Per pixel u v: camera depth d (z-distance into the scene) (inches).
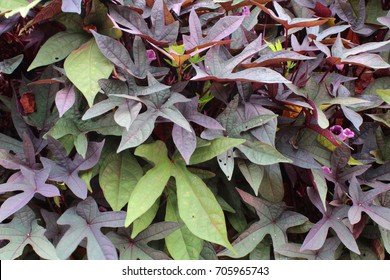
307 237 21.8
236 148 22.6
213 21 26.0
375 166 25.7
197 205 21.5
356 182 22.6
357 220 21.3
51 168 21.6
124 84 21.5
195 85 24.3
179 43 24.5
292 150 23.3
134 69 21.9
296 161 22.9
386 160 25.0
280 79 20.5
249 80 20.8
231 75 21.3
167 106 21.1
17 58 22.6
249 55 21.6
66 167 21.8
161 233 22.0
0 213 19.5
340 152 23.3
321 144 23.9
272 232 23.2
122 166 22.7
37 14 21.8
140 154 21.4
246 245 22.8
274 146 22.3
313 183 23.0
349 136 23.8
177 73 23.5
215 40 22.5
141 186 21.1
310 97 23.5
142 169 23.1
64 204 23.5
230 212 24.6
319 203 23.0
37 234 20.7
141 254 21.7
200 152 22.1
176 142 20.8
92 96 20.8
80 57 21.9
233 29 22.5
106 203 23.4
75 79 21.1
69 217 21.1
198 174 22.8
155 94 21.4
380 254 23.8
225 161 21.9
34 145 23.4
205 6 24.8
